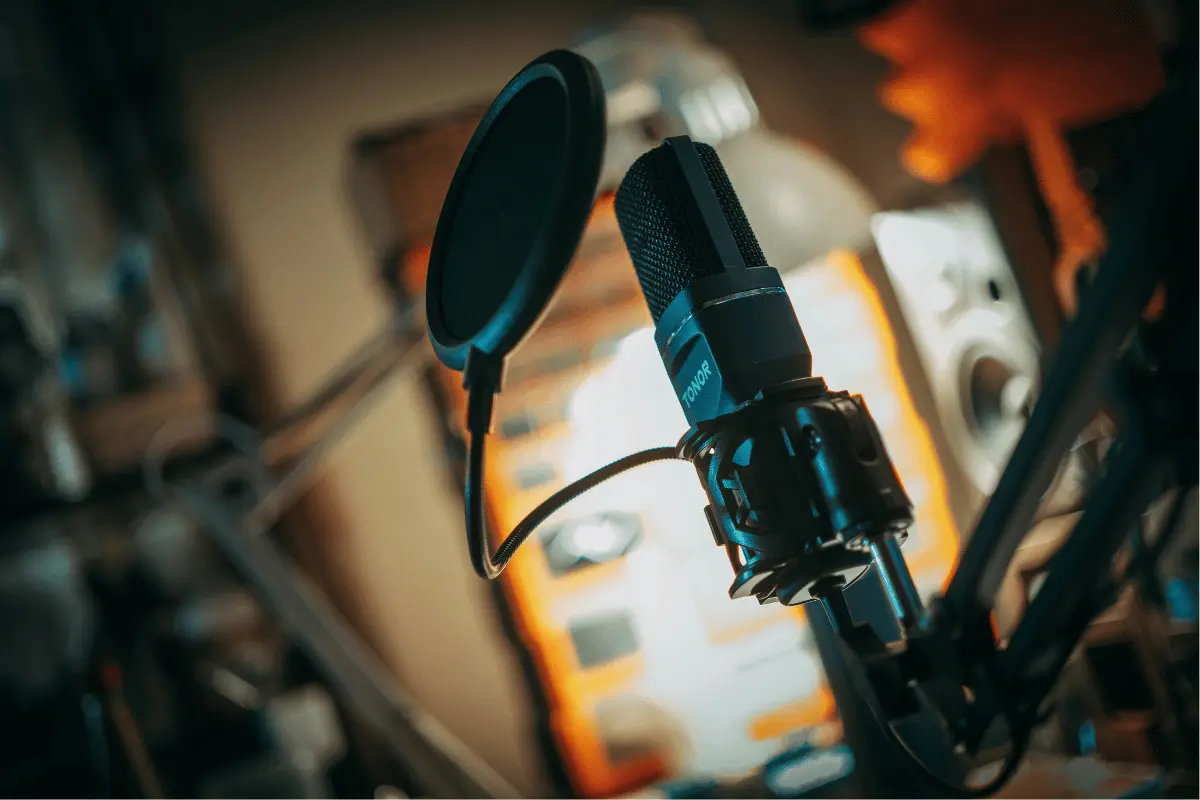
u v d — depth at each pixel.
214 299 2.23
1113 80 1.83
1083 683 1.24
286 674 2.01
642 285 0.53
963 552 0.65
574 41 1.26
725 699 2.04
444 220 0.55
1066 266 1.86
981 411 2.14
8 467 1.74
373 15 2.41
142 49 2.29
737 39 2.52
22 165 2.12
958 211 2.15
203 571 1.90
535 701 2.15
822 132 2.51
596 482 0.51
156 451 1.49
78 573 1.85
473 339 0.50
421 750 1.50
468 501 0.51
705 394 0.50
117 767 1.43
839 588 0.49
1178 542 1.08
